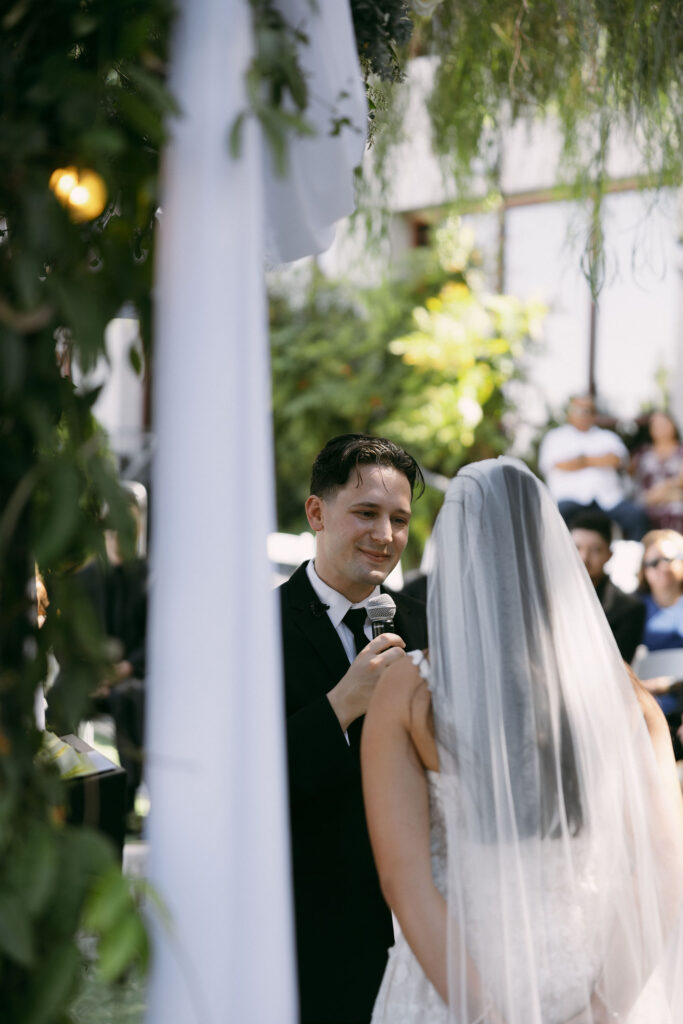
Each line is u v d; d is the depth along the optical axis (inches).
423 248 324.8
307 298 340.8
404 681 72.1
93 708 54.7
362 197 122.0
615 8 94.4
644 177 106.0
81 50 57.2
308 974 81.7
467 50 110.1
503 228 276.7
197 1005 52.7
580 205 112.9
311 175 64.9
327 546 90.4
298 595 92.0
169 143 54.5
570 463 298.8
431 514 305.7
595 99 104.9
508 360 318.3
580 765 70.5
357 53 71.0
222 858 53.7
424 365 317.4
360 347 331.9
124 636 163.8
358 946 82.3
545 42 106.4
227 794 54.0
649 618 192.4
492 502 74.0
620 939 69.7
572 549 75.9
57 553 50.6
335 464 89.5
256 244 55.2
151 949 52.9
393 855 68.8
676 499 293.9
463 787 69.1
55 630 54.0
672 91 102.0
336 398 330.3
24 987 50.7
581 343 328.2
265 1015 53.8
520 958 67.5
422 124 122.3
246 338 55.1
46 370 52.4
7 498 53.1
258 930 54.1
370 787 70.7
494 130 119.0
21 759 51.4
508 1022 66.6
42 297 51.1
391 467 89.7
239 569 54.9
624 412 324.8
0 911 46.6
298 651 89.0
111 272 54.9
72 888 48.9
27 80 51.5
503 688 70.6
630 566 272.2
